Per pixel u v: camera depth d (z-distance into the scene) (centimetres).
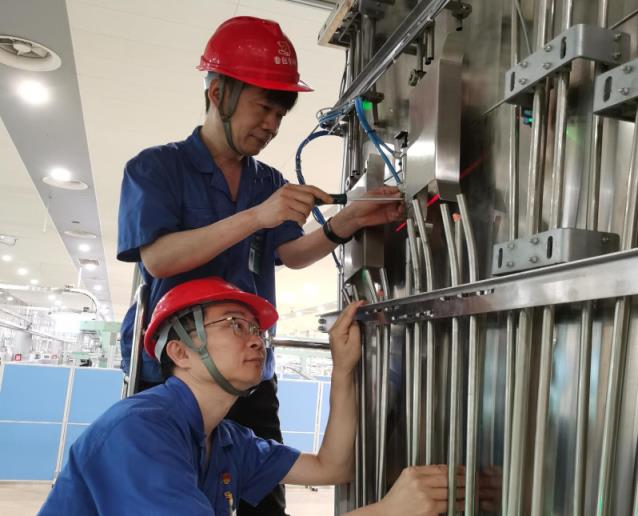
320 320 162
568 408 78
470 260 96
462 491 100
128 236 122
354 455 140
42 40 306
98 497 91
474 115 108
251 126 126
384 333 125
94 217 685
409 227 117
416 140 113
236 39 124
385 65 134
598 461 72
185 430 103
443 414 110
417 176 111
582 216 79
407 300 111
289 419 629
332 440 130
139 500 88
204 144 138
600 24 74
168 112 394
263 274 153
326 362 967
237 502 127
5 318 1262
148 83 352
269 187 153
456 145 104
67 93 370
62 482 94
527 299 77
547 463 80
